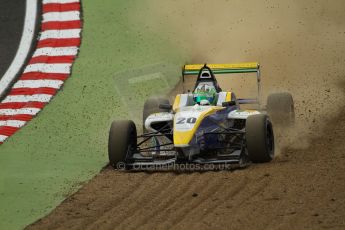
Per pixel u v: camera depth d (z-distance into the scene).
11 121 58.75
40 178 46.88
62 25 78.12
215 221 35.78
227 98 48.19
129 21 79.94
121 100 62.88
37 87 65.50
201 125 44.44
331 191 39.03
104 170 47.31
